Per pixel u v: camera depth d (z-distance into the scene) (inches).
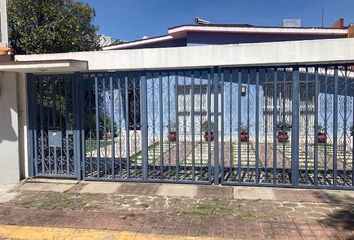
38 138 287.7
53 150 286.0
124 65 258.8
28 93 282.5
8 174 274.4
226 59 242.7
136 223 195.6
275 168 252.1
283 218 198.4
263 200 228.4
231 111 261.1
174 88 265.4
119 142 277.4
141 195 243.3
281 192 242.8
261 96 298.8
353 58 226.1
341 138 269.7
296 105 244.1
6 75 271.3
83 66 257.0
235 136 382.3
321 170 298.0
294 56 233.3
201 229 186.1
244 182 258.1
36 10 513.7
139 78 268.7
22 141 285.6
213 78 254.2
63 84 279.0
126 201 231.9
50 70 263.0
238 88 253.0
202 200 230.5
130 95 273.9
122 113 274.1
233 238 174.9
